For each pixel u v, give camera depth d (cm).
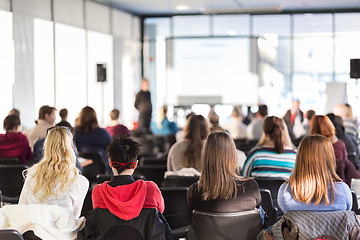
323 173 314
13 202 591
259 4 1631
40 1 1219
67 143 344
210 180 338
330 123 580
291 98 1844
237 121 1183
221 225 338
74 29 1384
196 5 1647
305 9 1764
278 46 1827
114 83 1644
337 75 1817
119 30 1684
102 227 311
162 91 1881
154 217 312
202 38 1773
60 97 1312
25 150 686
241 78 1761
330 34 1798
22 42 1149
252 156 486
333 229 307
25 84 1161
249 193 339
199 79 1780
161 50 1878
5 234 273
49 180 333
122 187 314
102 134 728
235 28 1825
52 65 1272
